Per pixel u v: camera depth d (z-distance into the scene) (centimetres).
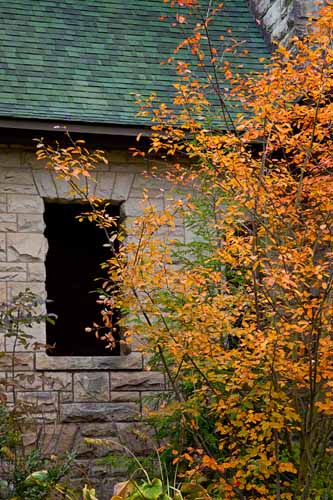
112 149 1328
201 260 1107
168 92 1396
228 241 940
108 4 1542
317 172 1002
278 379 943
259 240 959
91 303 1789
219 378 904
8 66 1355
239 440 947
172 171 1295
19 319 1078
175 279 941
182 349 900
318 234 952
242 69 1469
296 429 942
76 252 1766
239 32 1553
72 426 1232
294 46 1404
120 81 1391
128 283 916
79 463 1216
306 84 946
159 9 1563
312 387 895
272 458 909
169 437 1221
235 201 1016
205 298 989
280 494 945
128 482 934
